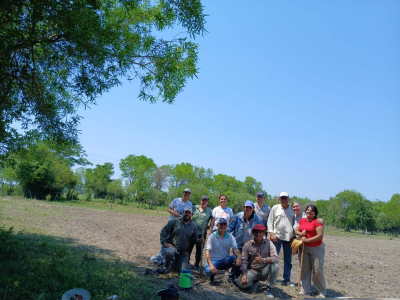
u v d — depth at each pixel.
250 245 7.32
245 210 8.34
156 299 5.69
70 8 5.86
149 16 8.46
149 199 62.75
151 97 8.16
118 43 7.55
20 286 5.37
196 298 6.25
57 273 6.05
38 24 7.30
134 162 84.88
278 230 8.37
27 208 22.14
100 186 61.44
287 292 7.58
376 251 22.11
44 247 8.63
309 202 80.81
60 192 49.09
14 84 7.55
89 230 15.15
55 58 7.11
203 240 8.01
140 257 9.52
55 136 7.89
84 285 5.66
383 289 9.16
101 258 8.48
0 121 7.54
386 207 82.00
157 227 22.09
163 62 7.89
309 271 7.47
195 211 8.93
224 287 7.36
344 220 71.12
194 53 8.12
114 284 6.06
